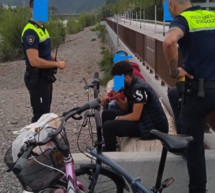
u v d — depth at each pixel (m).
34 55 4.96
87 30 60.56
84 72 18.52
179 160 4.27
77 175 3.47
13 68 20.83
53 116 3.09
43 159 2.92
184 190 4.34
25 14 26.92
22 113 9.57
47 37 5.18
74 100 11.05
